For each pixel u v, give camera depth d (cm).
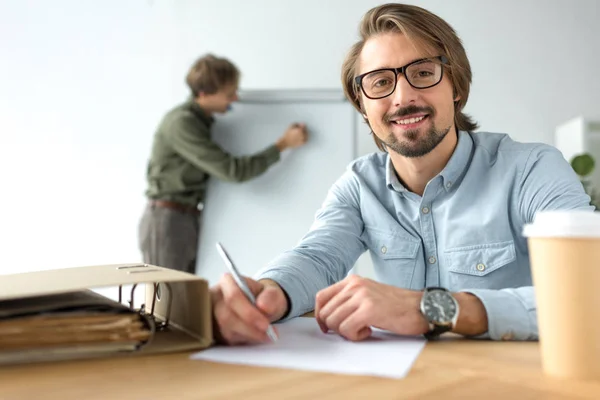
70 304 55
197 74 257
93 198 307
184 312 64
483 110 284
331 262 103
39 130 312
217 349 59
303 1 294
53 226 309
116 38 308
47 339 52
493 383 46
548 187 96
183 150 255
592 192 261
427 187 105
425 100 102
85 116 309
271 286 76
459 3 284
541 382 47
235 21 299
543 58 281
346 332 64
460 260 104
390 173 111
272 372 50
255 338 61
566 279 47
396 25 102
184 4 303
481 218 102
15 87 314
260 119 274
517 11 282
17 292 52
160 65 305
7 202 311
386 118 105
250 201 270
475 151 106
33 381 47
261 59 297
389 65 103
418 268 109
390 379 48
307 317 80
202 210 271
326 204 119
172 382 47
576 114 279
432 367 52
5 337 51
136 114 306
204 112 263
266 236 268
